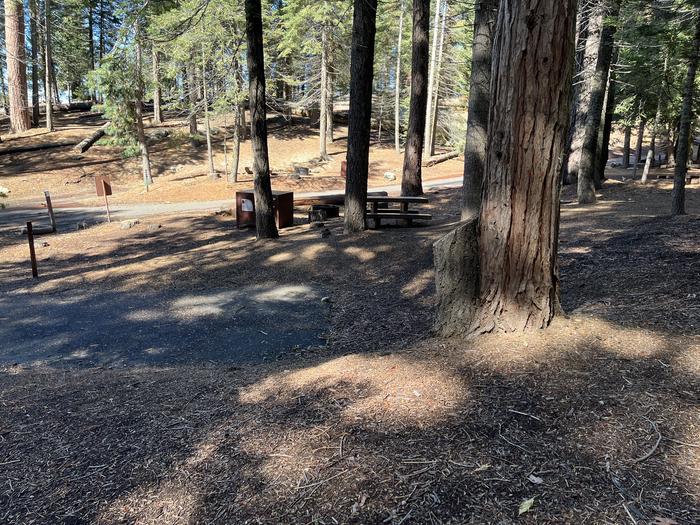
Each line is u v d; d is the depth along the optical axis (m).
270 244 10.92
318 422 2.94
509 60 3.52
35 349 6.09
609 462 2.32
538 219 3.70
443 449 2.50
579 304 5.03
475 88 8.52
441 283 4.12
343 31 24.61
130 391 4.03
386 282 8.05
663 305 4.41
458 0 17.48
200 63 20.31
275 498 2.29
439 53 31.78
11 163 27.86
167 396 3.83
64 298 8.28
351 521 2.07
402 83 37.34
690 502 2.03
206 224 15.33
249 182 24.75
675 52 14.16
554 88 3.45
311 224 13.04
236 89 21.41
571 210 12.38
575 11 3.39
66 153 29.48
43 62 34.53
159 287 8.70
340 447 2.63
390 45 32.75
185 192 22.69
